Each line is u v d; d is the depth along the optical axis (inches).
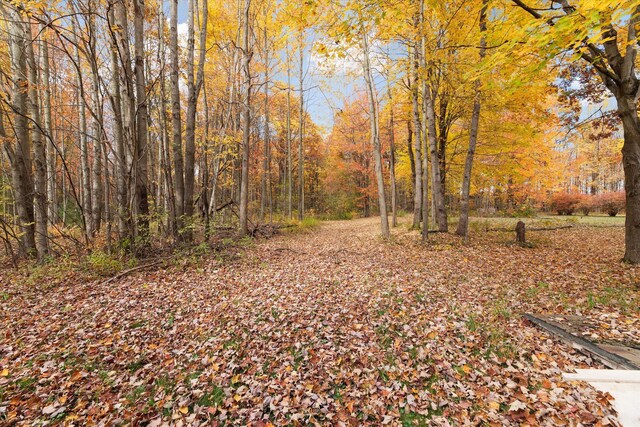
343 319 178.4
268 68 599.8
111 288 235.3
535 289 205.5
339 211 1261.1
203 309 197.0
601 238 422.6
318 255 360.2
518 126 421.4
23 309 196.4
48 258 301.4
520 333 150.6
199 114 721.0
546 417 98.9
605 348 122.6
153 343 157.5
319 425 104.6
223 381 127.8
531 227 538.3
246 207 483.8
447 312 180.4
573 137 342.3
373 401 114.4
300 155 802.2
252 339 159.5
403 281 238.7
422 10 304.5
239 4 472.1
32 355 144.9
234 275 272.1
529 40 133.0
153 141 613.3
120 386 125.5
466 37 299.1
